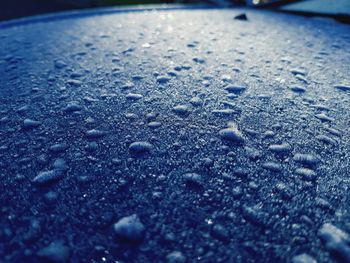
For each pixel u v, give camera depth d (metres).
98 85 0.10
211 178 0.06
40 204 0.06
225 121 0.08
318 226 0.05
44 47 0.15
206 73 0.11
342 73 0.11
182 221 0.05
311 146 0.07
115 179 0.06
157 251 0.05
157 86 0.10
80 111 0.09
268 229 0.05
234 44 0.15
